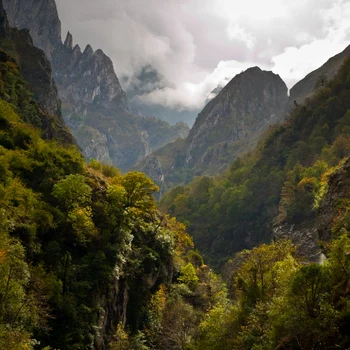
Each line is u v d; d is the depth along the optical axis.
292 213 95.50
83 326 34.00
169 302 54.00
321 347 18.58
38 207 37.66
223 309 37.50
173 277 66.12
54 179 45.06
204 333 35.12
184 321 48.88
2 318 21.75
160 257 58.84
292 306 20.17
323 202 50.50
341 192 44.44
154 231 59.78
